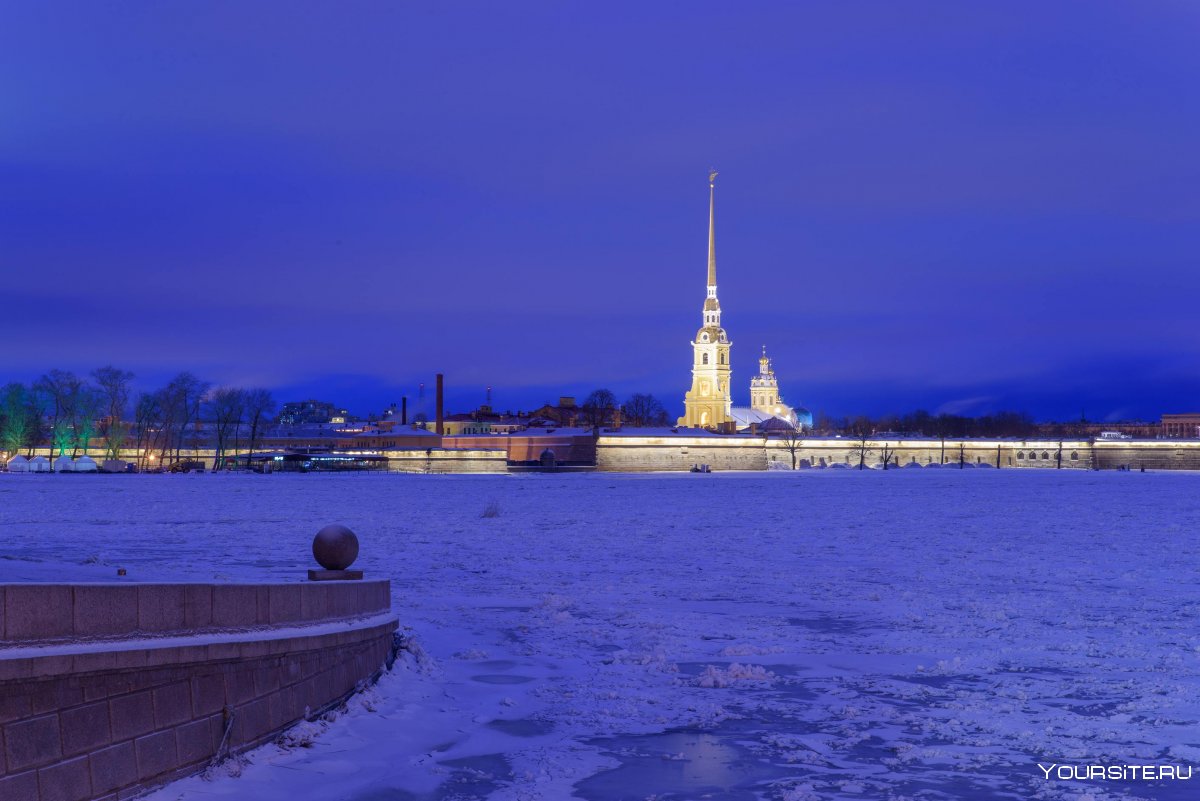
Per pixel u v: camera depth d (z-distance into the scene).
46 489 137.25
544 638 28.00
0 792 11.27
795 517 82.56
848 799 15.86
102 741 12.79
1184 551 52.56
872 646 27.08
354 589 20.89
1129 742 18.64
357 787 15.56
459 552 52.38
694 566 46.12
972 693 22.12
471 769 16.86
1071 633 28.86
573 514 86.69
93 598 12.89
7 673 11.34
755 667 23.97
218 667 15.20
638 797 15.85
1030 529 68.69
